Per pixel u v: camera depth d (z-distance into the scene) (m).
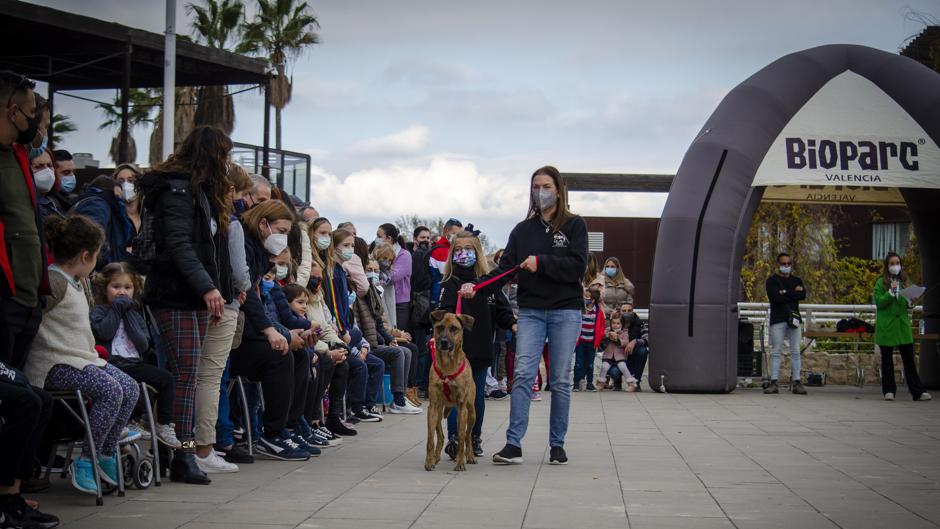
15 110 4.96
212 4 42.00
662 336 14.17
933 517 5.47
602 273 15.80
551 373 7.50
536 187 7.56
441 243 12.35
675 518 5.38
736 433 9.55
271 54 43.84
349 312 9.90
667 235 14.16
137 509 5.35
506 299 8.18
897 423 10.52
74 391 5.46
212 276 6.12
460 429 7.05
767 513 5.55
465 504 5.71
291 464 7.25
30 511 4.84
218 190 6.20
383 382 11.21
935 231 15.72
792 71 14.43
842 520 5.38
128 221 7.39
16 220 5.03
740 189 13.91
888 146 14.03
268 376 7.30
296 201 11.16
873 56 14.69
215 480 6.41
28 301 5.05
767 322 17.12
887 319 13.64
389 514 5.37
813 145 13.98
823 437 9.25
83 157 20.03
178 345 6.14
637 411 11.73
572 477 6.80
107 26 15.98
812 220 24.41
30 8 14.95
